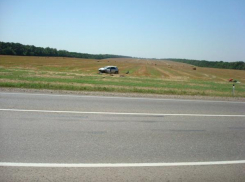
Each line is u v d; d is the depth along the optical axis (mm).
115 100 12312
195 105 12188
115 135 6398
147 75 48938
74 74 37375
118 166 4578
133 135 6492
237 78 56969
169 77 47062
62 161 4645
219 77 56688
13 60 73812
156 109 10406
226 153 5570
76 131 6543
